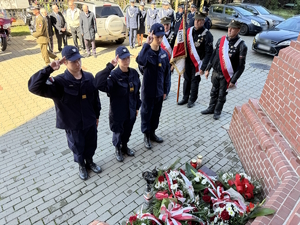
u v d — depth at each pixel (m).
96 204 2.90
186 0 4.39
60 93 2.62
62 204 2.90
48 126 4.57
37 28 6.89
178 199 2.46
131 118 3.30
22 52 8.91
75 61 2.48
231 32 3.93
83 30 8.03
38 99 5.59
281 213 2.06
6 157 3.73
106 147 3.96
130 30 9.02
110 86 2.93
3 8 12.15
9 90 5.98
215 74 4.41
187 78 4.99
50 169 3.47
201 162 3.33
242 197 2.52
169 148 3.92
